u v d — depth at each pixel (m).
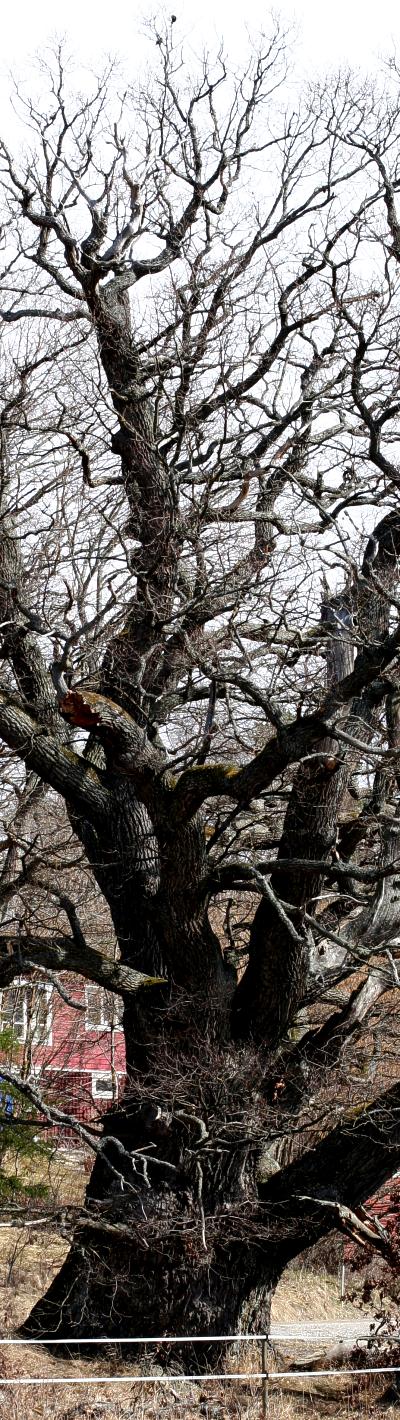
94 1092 20.41
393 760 12.56
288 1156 15.78
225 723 14.40
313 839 13.21
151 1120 12.93
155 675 14.27
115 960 14.11
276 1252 14.39
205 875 12.98
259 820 14.48
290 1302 21.33
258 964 13.88
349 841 14.45
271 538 14.73
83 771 14.23
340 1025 14.20
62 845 15.34
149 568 14.02
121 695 14.23
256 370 16.14
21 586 13.66
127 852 14.36
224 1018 13.56
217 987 13.55
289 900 13.40
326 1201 13.73
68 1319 14.08
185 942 13.30
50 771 14.06
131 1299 13.84
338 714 11.98
